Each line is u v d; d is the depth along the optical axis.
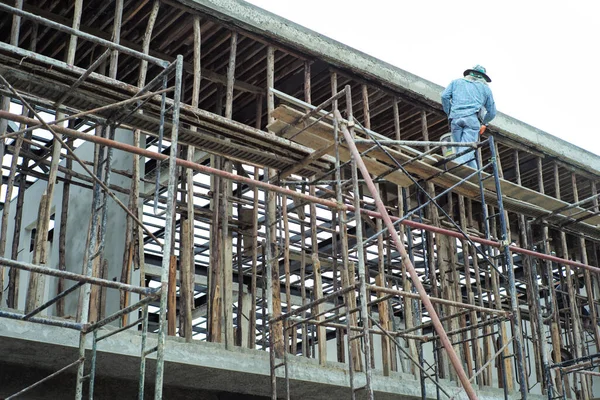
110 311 12.46
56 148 9.68
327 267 17.91
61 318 9.09
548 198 13.27
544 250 14.92
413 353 12.31
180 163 8.59
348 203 14.38
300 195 9.45
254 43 12.12
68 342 8.97
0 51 8.43
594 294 18.36
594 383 17.84
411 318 12.46
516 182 16.31
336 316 9.80
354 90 13.30
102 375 10.08
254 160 11.03
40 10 11.42
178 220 16.64
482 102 12.58
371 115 14.12
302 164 11.01
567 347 16.23
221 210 12.08
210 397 11.18
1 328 8.55
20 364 9.59
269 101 11.68
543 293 17.56
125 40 12.15
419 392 11.89
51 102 9.35
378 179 11.82
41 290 9.60
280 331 10.82
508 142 14.77
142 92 8.74
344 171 13.73
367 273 14.17
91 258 8.84
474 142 11.31
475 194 12.73
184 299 10.46
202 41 12.16
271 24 11.80
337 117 9.49
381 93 13.36
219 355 10.14
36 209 16.05
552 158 15.42
